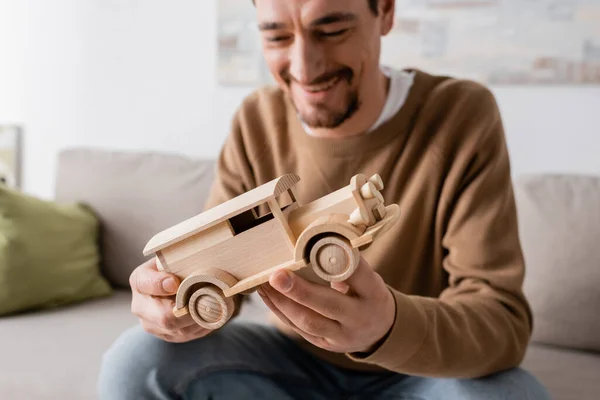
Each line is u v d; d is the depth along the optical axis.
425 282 0.97
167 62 1.97
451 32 1.63
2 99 2.21
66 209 1.67
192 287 0.59
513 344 0.80
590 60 1.52
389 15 0.91
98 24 2.05
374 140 0.95
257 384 0.88
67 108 2.13
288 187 0.59
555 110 1.57
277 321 1.01
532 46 1.57
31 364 1.19
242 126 1.08
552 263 1.28
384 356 0.68
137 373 0.78
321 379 0.96
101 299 1.63
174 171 1.72
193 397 0.82
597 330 1.24
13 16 2.17
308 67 0.80
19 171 2.21
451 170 0.92
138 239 1.68
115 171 1.77
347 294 0.60
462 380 0.80
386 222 0.54
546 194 1.35
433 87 1.00
